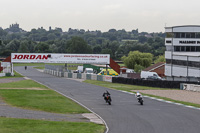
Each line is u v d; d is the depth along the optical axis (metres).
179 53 158.50
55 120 44.06
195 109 58.25
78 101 68.06
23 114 48.19
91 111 54.09
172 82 105.31
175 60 156.00
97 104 63.72
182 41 160.75
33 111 52.06
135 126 41.09
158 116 49.72
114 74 166.00
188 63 147.12
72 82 127.94
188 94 86.62
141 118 47.66
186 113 53.22
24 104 59.97
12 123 39.88
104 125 41.56
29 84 111.25
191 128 40.12
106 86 110.19
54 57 159.38
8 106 56.62
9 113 48.41
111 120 45.69
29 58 158.12
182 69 151.12
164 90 97.50
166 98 75.31
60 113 51.25
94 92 88.38
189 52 161.25
